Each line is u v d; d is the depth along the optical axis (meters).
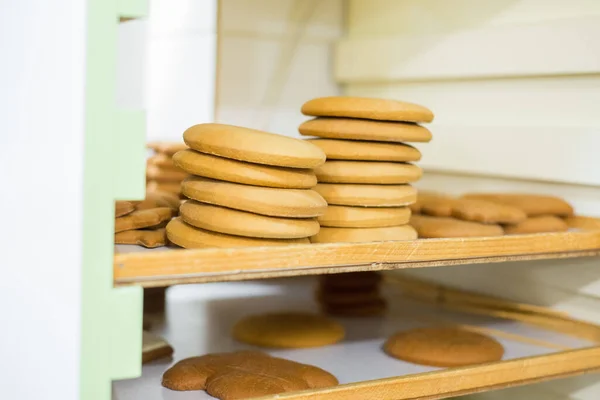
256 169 0.77
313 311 1.26
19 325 0.72
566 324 1.14
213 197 0.77
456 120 1.31
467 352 0.99
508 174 1.20
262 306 1.28
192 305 1.28
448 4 1.32
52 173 0.69
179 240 0.79
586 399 1.10
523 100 1.19
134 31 1.88
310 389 0.80
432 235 0.98
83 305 0.67
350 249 0.80
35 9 0.70
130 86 1.91
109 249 0.68
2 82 0.74
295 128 1.51
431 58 1.32
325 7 1.52
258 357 0.95
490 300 1.27
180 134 1.77
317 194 0.82
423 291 1.41
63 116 0.68
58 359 0.69
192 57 1.72
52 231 0.69
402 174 0.90
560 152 1.12
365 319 1.22
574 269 1.12
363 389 0.82
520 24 1.17
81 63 0.66
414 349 1.00
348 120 0.90
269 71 1.47
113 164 0.68
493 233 0.99
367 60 1.45
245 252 0.74
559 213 1.10
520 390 1.20
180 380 0.86
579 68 1.08
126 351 0.69
